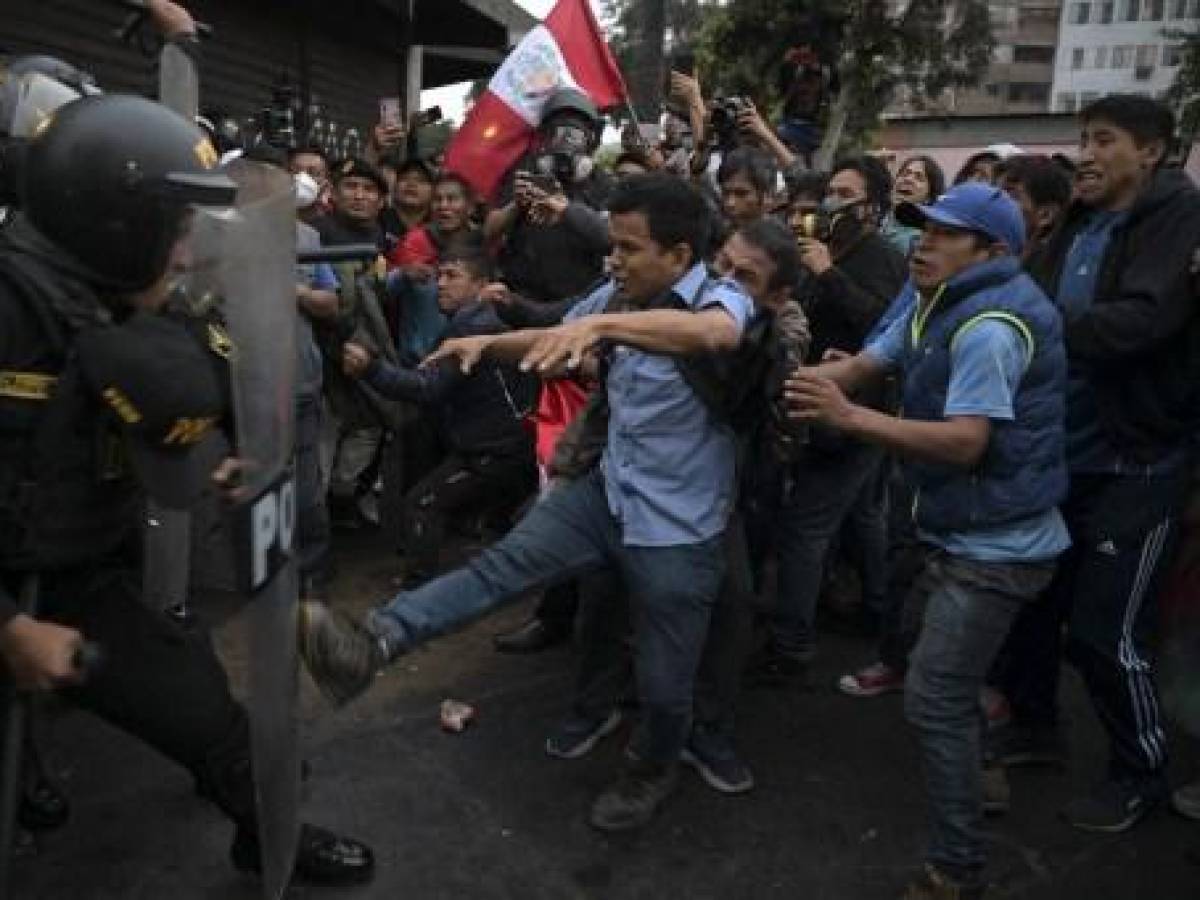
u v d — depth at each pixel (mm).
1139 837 2684
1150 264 2467
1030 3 65125
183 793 2705
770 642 3465
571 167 4469
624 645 2914
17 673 1592
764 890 2457
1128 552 2572
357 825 2635
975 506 2215
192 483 1682
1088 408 2650
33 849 2461
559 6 5027
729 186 3490
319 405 3949
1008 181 3123
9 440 1624
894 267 3457
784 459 2588
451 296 3812
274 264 1713
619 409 2428
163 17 2857
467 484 3822
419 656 3596
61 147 1565
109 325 1604
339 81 8180
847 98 16922
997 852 2615
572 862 2529
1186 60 21656
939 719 2229
